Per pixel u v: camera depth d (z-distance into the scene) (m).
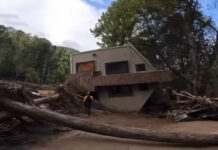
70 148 8.05
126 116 17.36
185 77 28.47
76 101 16.91
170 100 21.70
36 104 11.57
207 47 26.38
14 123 10.26
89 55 21.89
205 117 15.07
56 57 105.38
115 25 32.00
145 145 8.32
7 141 8.76
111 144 8.48
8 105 9.15
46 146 8.28
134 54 20.91
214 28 25.70
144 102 19.61
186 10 25.27
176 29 26.05
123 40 32.28
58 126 11.33
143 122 14.26
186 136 8.22
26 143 8.66
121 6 30.61
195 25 26.33
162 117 17.31
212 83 28.44
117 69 20.91
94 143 8.64
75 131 10.77
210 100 16.08
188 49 26.75
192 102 16.75
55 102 15.34
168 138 8.27
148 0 24.72
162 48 27.77
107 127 8.96
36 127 10.81
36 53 97.12
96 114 17.03
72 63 22.62
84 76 20.23
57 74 86.81
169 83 28.17
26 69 87.75
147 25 26.64
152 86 19.70
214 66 27.08
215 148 7.88
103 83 19.62
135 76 18.88
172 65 28.75
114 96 20.48
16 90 9.73
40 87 20.25
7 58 83.06
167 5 24.30
